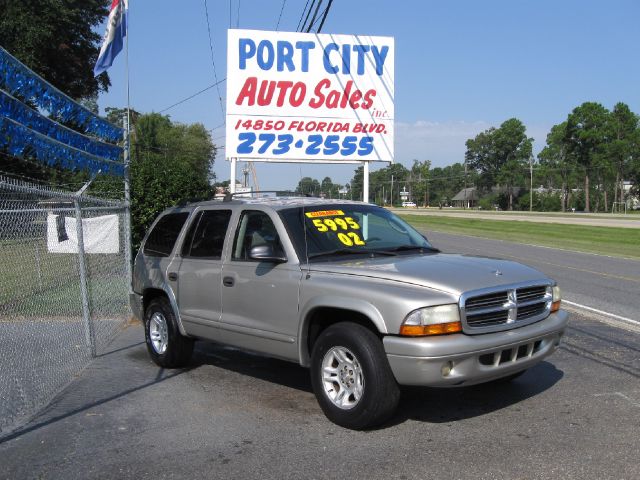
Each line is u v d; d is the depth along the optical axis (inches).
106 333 346.6
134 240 504.7
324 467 166.9
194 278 253.3
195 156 2554.1
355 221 239.8
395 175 6934.1
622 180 4372.5
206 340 253.9
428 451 175.9
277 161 524.4
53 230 357.1
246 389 243.0
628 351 296.2
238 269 232.4
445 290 183.0
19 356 287.4
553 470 161.6
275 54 515.8
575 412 207.5
